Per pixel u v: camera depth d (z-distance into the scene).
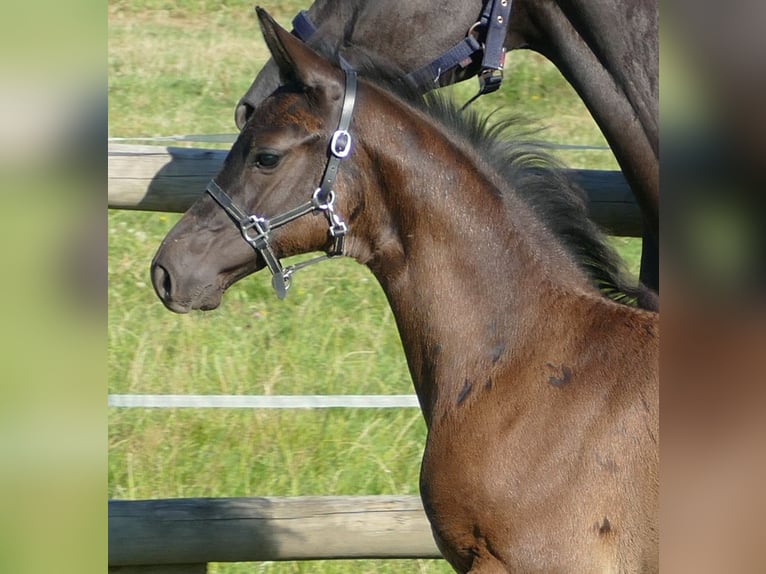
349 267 9.45
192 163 6.47
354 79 4.58
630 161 5.74
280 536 5.64
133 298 8.78
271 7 18.11
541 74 14.91
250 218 4.55
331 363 8.08
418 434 7.33
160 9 17.97
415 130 4.61
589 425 4.36
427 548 5.69
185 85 14.36
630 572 4.31
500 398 4.46
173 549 5.62
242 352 8.18
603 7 5.56
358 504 5.68
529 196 4.76
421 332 4.64
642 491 4.29
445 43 5.69
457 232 4.59
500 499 4.37
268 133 4.53
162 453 7.11
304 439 7.24
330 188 4.54
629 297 4.87
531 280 4.61
